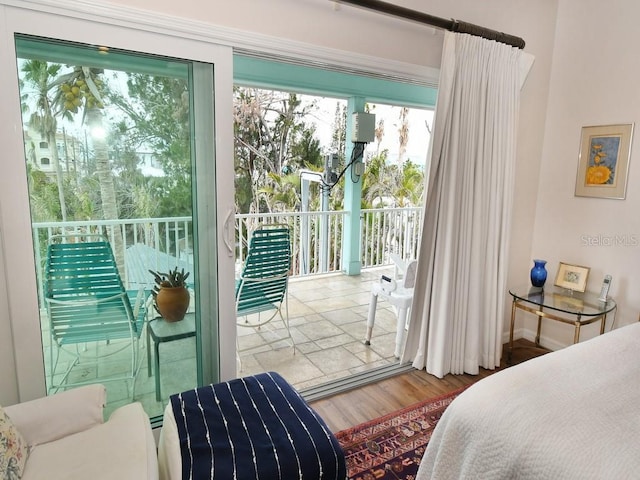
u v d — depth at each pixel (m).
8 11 1.49
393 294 3.06
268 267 2.95
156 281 2.03
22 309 1.67
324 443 1.43
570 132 2.95
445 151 2.50
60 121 1.70
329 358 3.03
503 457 1.19
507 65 2.62
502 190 2.72
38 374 1.74
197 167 2.00
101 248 1.87
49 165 1.70
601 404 1.29
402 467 1.91
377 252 5.59
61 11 1.55
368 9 2.09
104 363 1.97
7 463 1.16
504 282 2.81
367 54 2.29
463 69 2.45
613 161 2.72
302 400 1.69
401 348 3.02
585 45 2.83
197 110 1.94
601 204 2.81
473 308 2.70
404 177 6.95
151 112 1.86
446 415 1.41
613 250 2.77
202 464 1.31
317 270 5.34
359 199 5.20
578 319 2.54
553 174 3.08
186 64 1.87
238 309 2.94
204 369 2.22
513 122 2.70
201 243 2.08
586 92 2.85
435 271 2.64
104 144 1.80
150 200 1.93
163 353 2.11
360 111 4.94
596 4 2.75
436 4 2.44
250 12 1.92
